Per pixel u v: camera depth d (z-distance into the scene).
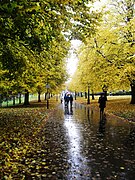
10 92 30.19
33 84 25.11
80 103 57.31
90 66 30.23
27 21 9.08
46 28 9.99
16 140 12.55
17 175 7.36
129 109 28.64
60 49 16.34
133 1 29.66
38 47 11.80
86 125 18.69
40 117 23.56
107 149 10.77
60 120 22.28
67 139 13.11
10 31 10.04
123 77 26.08
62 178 7.15
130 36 25.95
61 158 9.31
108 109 31.88
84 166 8.30
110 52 27.34
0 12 7.89
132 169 7.96
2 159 8.93
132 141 12.41
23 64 15.45
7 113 27.50
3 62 14.86
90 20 11.23
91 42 28.95
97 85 34.34
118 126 17.81
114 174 7.49
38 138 13.35
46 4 8.15
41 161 8.88
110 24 27.50
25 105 44.91
